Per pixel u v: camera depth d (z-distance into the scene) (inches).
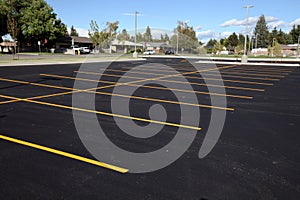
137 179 149.3
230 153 186.2
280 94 417.1
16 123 243.0
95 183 144.3
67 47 2539.4
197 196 133.3
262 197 133.4
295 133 229.5
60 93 391.9
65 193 134.5
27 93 385.7
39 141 201.5
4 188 137.7
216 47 2223.2
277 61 1347.2
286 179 150.9
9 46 2011.6
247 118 275.9
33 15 1989.4
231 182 147.0
